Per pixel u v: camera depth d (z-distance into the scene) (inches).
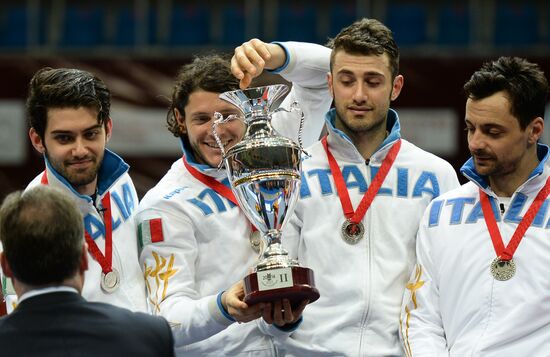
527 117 266.7
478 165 271.4
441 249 279.4
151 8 764.0
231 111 287.3
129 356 207.8
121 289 277.9
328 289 285.4
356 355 279.9
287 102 323.6
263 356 287.1
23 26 746.8
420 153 303.0
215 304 261.4
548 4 747.4
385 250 288.5
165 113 620.1
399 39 759.7
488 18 742.5
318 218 291.6
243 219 291.7
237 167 261.4
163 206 287.1
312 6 770.2
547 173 277.4
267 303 247.6
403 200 293.6
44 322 207.0
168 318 269.9
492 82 265.7
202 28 761.0
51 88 262.4
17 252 209.0
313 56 305.4
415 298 279.6
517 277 267.0
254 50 277.9
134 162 616.4
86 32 751.7
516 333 262.5
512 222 273.7
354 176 295.6
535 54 656.4
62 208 211.9
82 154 262.4
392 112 303.7
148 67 622.5
